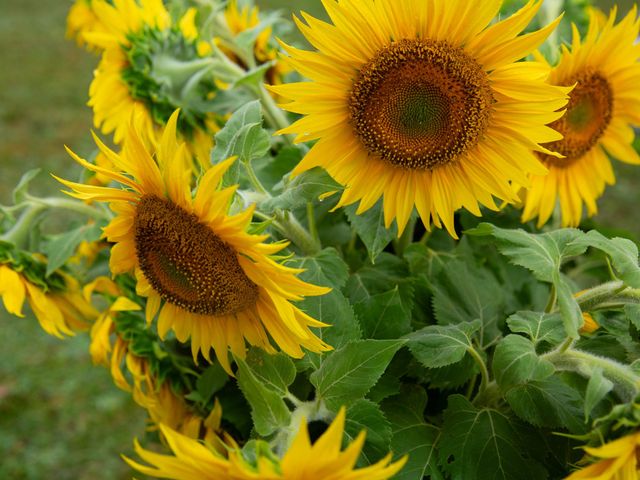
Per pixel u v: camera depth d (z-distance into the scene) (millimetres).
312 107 555
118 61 690
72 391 1619
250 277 514
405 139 562
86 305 687
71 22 767
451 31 547
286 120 729
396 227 588
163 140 505
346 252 668
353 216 586
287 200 551
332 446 411
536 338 538
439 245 687
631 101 648
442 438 541
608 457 451
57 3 4219
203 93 715
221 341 564
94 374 1673
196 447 440
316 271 580
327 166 565
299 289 502
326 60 547
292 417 518
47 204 687
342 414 408
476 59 551
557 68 619
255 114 562
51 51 3418
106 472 1420
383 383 558
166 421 656
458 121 555
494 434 540
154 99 687
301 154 660
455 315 603
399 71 551
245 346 572
